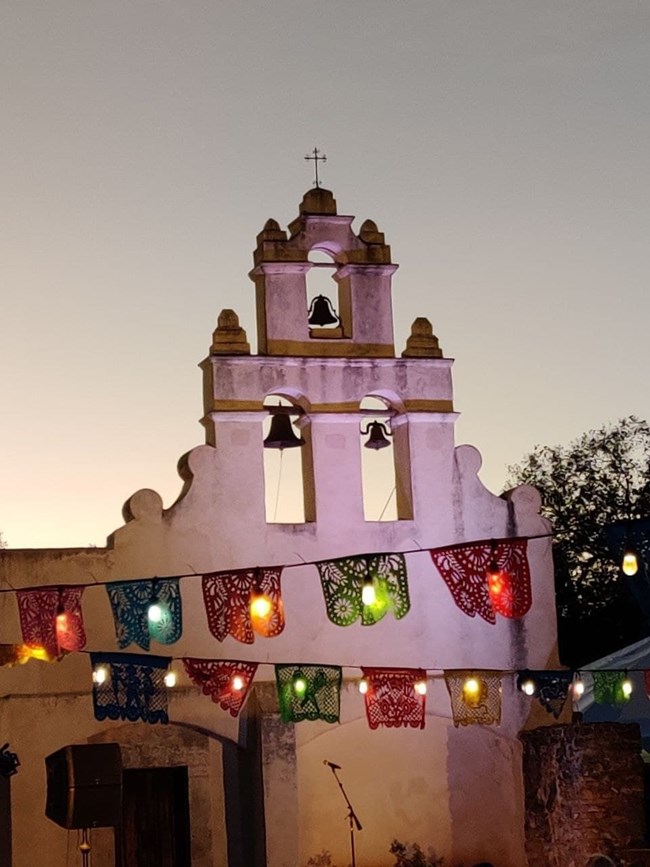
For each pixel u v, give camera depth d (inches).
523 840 1051.3
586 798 987.9
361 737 1047.0
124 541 1015.0
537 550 1088.2
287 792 1007.6
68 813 925.2
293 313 1064.8
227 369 1046.4
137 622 890.1
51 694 989.8
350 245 1079.6
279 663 991.0
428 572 1068.5
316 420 1058.7
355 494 1060.5
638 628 1724.9
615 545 733.9
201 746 1099.9
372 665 1047.6
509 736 1063.0
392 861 1038.4
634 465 1809.8
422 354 1087.0
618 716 1094.4
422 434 1080.2
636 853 970.7
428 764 1055.0
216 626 901.2
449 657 1063.6
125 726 1082.1
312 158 1083.9
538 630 1081.4
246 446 1045.2
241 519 1037.8
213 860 1099.9
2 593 987.9
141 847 1085.1
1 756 956.6
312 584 1045.2
